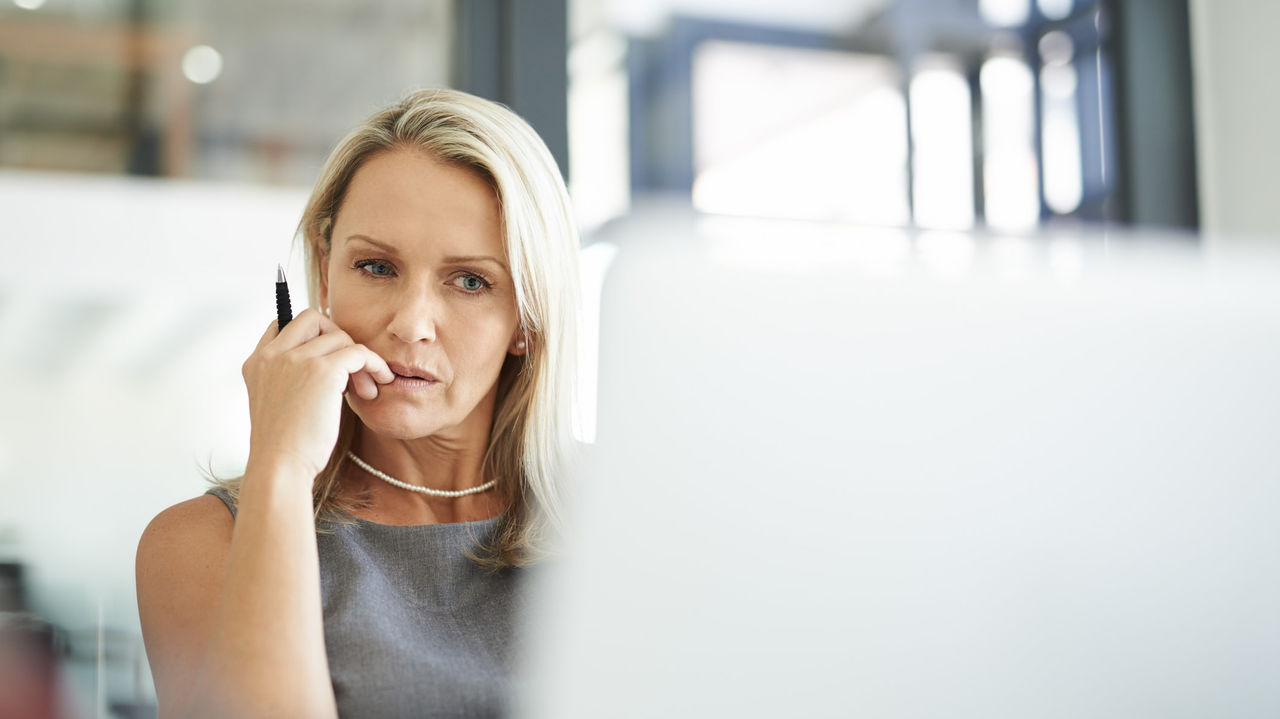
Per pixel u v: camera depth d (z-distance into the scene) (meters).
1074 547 0.40
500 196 0.89
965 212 2.83
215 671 0.73
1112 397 0.40
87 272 2.49
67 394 2.44
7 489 2.35
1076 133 2.91
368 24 2.60
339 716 0.79
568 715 0.40
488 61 2.54
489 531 0.93
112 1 2.53
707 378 0.40
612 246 0.41
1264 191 2.86
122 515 2.42
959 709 0.39
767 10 2.72
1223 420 0.41
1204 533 0.41
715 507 0.39
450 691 0.80
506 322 0.91
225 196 2.56
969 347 0.40
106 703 1.92
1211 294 0.42
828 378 0.40
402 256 0.88
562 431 0.96
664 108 2.63
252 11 2.58
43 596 2.21
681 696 0.39
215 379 2.53
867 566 0.39
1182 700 0.40
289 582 0.76
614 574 0.40
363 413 0.89
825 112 2.74
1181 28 3.00
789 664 0.39
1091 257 0.42
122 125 2.53
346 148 0.93
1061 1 2.90
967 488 0.40
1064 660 0.40
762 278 0.40
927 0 2.83
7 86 2.48
